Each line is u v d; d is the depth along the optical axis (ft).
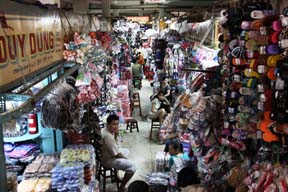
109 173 21.75
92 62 14.40
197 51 19.58
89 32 18.21
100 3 25.71
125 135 28.53
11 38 6.35
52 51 10.17
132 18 53.98
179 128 14.89
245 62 8.75
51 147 13.04
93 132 18.11
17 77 6.64
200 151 13.01
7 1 6.17
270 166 7.77
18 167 11.68
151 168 21.70
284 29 6.75
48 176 11.23
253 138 8.78
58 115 10.23
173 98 27.25
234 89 9.20
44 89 6.59
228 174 10.21
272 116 7.00
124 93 30.19
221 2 16.16
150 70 55.42
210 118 12.12
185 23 28.60
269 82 7.54
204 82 13.96
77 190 10.97
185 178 13.38
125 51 38.04
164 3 22.16
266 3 8.52
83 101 13.57
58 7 12.71
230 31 9.48
